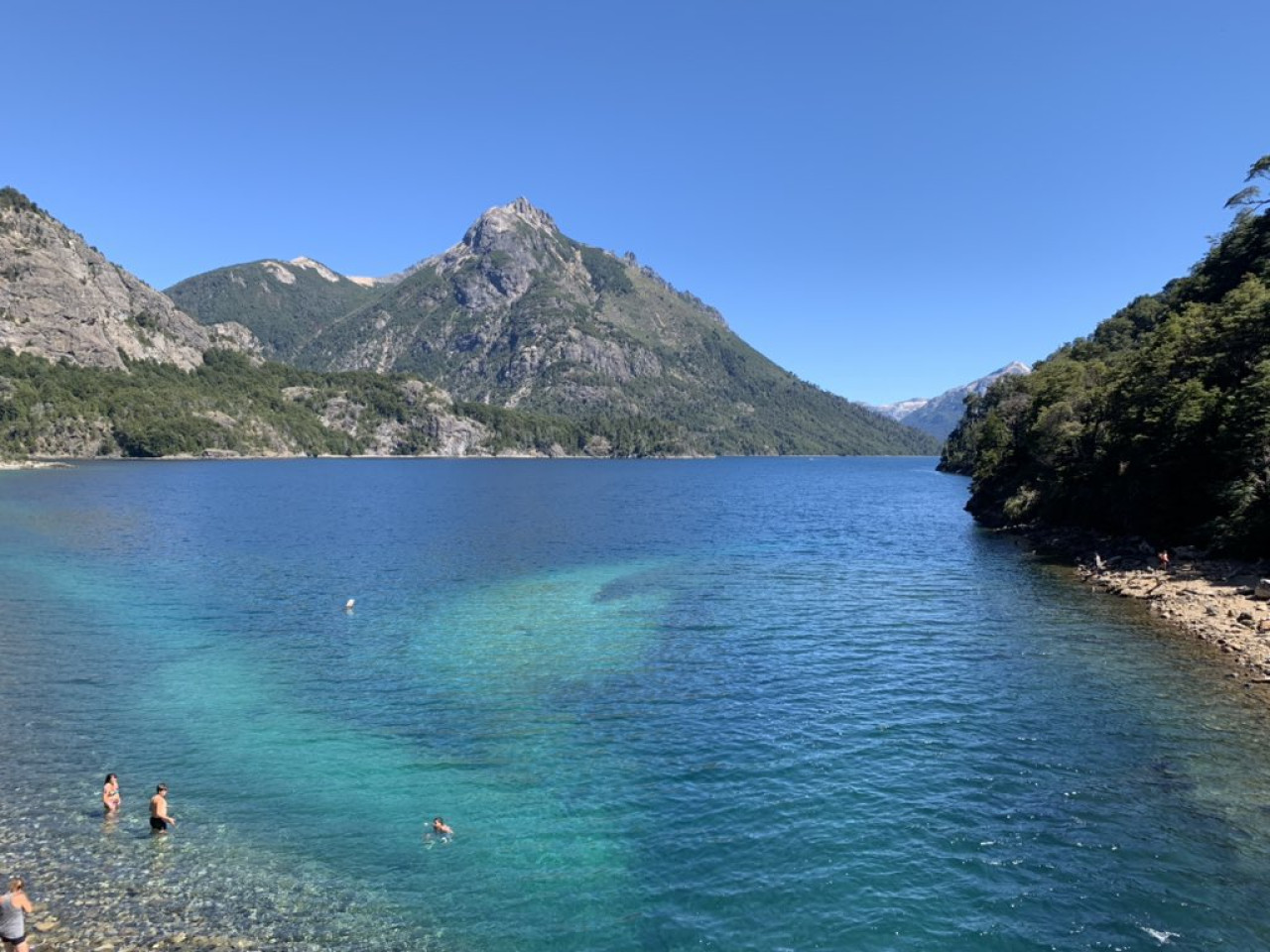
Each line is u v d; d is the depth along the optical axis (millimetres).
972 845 18688
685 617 43594
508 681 31953
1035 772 22609
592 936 15672
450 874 18016
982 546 72562
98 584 52438
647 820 20297
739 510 116188
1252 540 49094
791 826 19812
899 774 22609
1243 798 20750
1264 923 15633
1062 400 86125
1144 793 21156
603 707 28781
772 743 25203
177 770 23625
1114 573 53438
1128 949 14953
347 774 23328
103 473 183625
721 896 16906
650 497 144125
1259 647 34156
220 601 47688
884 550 70500
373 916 16391
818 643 37656
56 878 17656
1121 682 30594
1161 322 116312
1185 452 58625
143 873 17953
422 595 50062
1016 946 15109
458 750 25031
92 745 25406
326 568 60031
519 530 88188
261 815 20828
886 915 16109
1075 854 18234
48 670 33250
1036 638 37844
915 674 32188
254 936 15672
